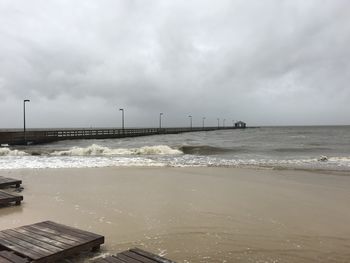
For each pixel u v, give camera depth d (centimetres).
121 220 795
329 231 729
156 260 496
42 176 1464
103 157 2497
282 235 701
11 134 4162
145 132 8100
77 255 581
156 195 1073
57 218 809
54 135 5075
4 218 811
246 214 857
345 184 1302
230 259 573
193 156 2659
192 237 683
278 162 2177
